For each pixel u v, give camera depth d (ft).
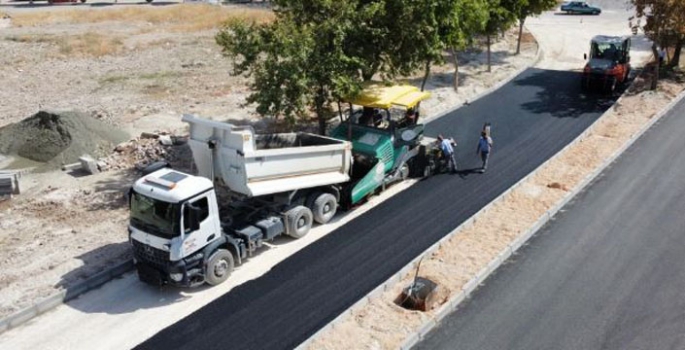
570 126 88.48
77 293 49.44
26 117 92.89
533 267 51.67
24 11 191.52
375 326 43.88
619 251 53.98
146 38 149.18
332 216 61.46
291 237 57.88
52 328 45.16
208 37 149.89
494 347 41.55
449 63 126.31
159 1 219.61
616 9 192.03
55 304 47.91
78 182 71.00
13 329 45.03
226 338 43.27
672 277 49.47
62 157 77.15
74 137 79.36
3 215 62.95
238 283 50.47
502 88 108.68
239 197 60.23
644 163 74.69
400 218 61.36
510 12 111.65
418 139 72.28
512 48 139.64
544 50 137.90
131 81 112.68
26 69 121.70
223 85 109.19
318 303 47.09
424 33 76.69
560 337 42.34
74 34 151.94
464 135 85.66
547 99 101.76
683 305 45.65
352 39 71.82
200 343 42.83
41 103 100.32
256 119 90.68
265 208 56.54
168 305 47.75
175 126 87.86
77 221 61.05
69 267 52.31
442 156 72.74
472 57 131.44
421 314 45.14
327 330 43.45
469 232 57.82
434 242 56.03
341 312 45.78
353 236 57.88
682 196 64.95
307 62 65.62
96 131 82.07
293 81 64.85
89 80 114.32
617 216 60.85
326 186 60.75
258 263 53.57
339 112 72.69
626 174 71.51
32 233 58.80
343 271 51.62
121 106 97.60
